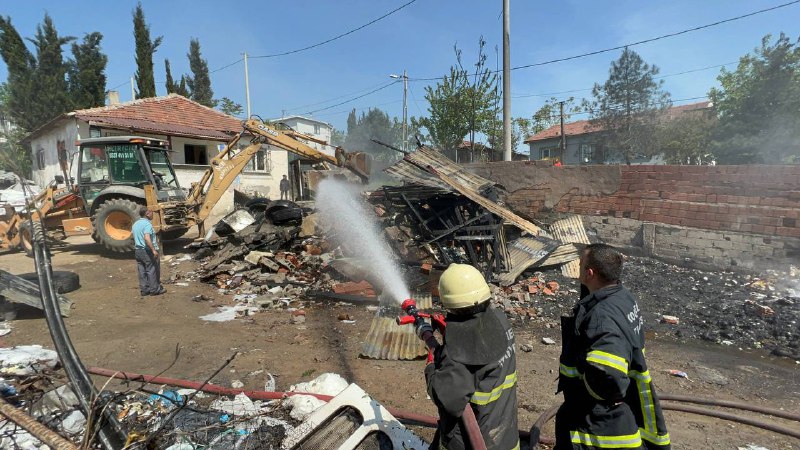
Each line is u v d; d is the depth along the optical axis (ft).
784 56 75.51
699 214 25.12
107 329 18.37
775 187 22.43
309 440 8.70
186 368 14.58
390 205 27.35
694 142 88.38
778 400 12.75
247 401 11.00
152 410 10.01
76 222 33.12
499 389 5.81
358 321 19.60
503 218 24.89
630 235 28.55
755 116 78.07
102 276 27.99
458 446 5.81
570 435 6.91
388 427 8.67
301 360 15.34
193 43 131.44
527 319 19.74
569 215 31.81
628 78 94.53
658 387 13.55
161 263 31.37
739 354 16.08
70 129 50.52
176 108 61.62
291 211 30.66
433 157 28.09
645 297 21.80
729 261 23.91
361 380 13.80
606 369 6.07
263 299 22.63
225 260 27.71
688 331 18.15
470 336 5.77
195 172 56.03
